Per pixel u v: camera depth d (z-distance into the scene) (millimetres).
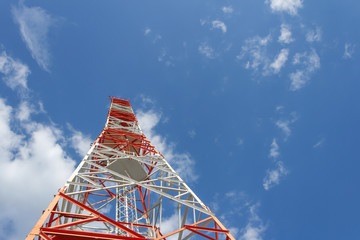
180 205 17828
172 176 20750
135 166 24500
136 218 23094
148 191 25438
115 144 28594
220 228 14250
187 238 14906
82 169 18094
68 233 11000
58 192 13258
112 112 40625
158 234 17656
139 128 33562
